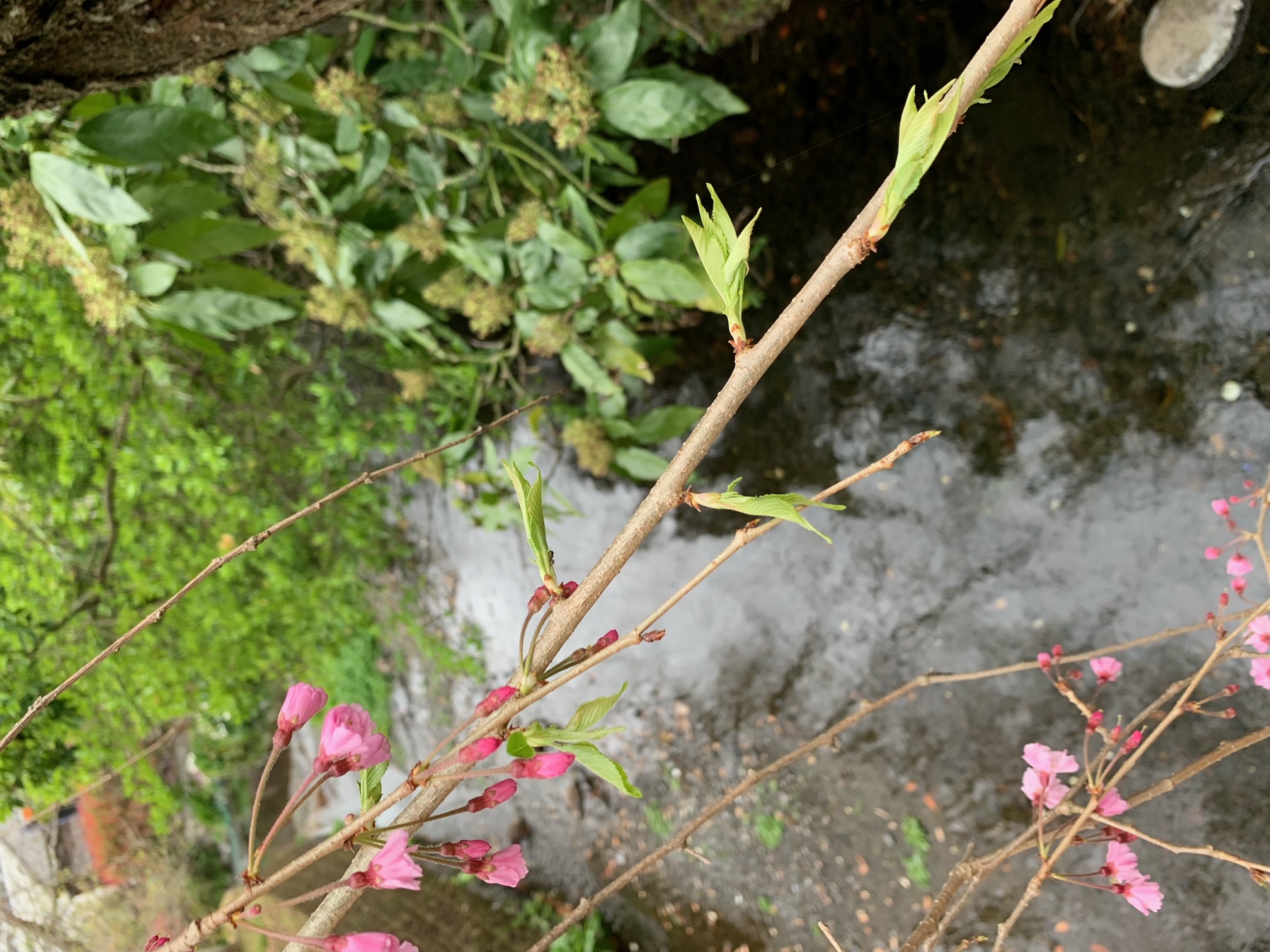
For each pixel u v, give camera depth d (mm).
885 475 2912
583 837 3680
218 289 2088
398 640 4262
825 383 2979
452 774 593
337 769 670
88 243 1945
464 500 3713
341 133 2066
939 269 2719
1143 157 2334
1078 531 2586
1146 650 2492
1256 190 2189
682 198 3066
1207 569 2379
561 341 2484
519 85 1922
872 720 3014
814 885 3111
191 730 4426
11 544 2686
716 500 603
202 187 1904
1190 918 2432
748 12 2850
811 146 2830
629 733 3582
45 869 4121
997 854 1345
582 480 3490
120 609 3162
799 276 2936
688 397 3229
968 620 2809
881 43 2656
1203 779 2410
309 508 969
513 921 3602
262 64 1906
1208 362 2330
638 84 1873
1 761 2809
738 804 3309
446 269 2551
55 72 1208
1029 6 561
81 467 2775
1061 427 2586
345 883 604
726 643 3352
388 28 2203
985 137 2559
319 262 2387
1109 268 2443
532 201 2307
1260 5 2092
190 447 2916
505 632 3867
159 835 4199
